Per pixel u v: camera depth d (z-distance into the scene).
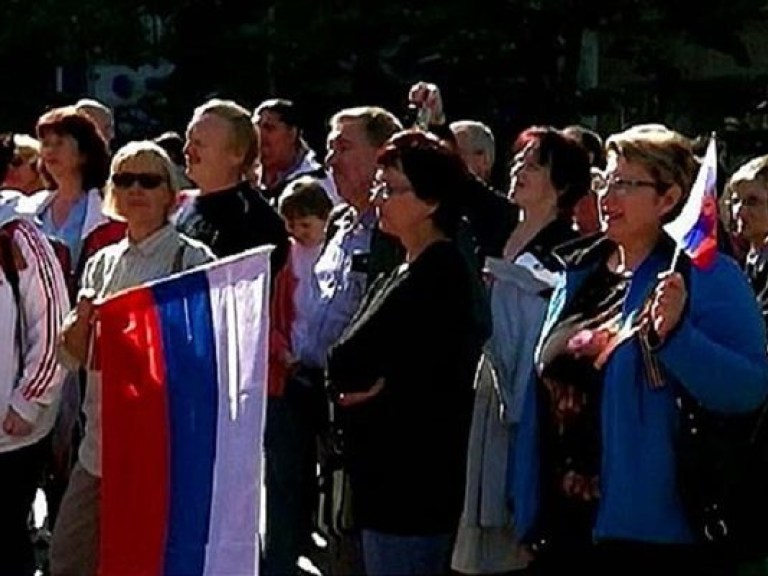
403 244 6.38
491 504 6.68
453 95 23.75
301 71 23.98
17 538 6.78
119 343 6.07
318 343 7.68
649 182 5.34
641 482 5.21
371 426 6.02
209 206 7.65
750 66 25.41
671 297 5.06
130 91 26.39
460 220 6.21
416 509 5.99
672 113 24.25
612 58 25.78
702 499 5.16
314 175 10.04
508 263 6.76
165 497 6.09
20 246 6.61
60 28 24.70
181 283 6.15
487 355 6.68
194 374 6.13
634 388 5.22
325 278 7.75
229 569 6.14
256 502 6.20
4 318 6.55
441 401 5.98
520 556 6.71
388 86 23.88
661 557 5.23
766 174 7.61
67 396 7.21
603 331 5.37
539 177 6.99
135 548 6.09
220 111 7.70
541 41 23.84
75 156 8.25
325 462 7.27
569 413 5.38
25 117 25.20
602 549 5.32
